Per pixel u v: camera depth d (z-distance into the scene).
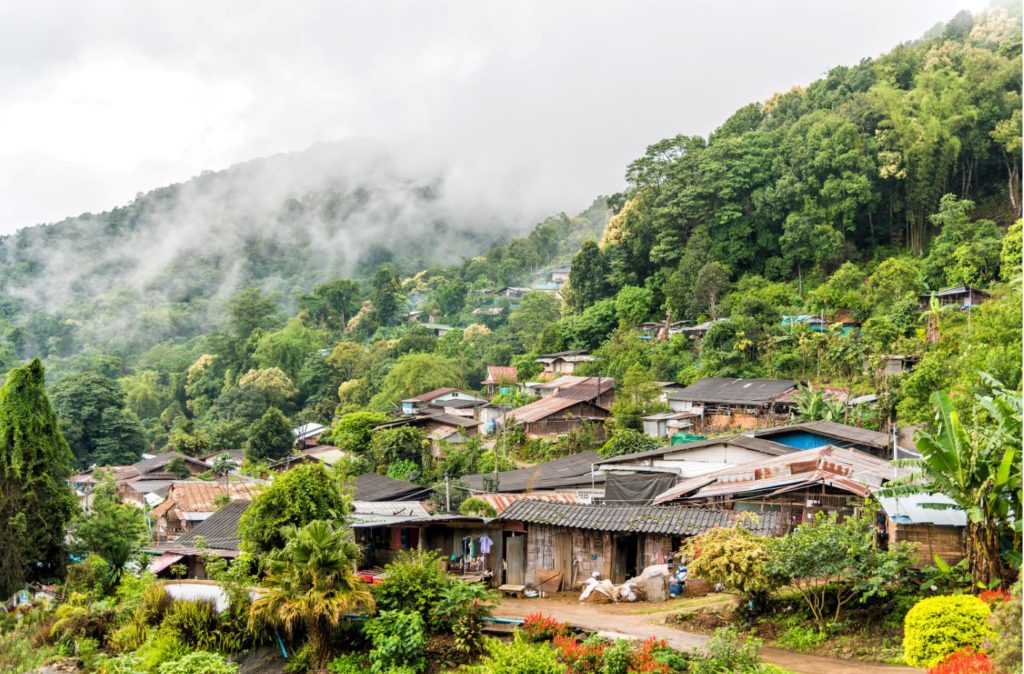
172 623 21.44
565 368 79.44
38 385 31.34
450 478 42.97
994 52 87.88
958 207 69.00
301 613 19.00
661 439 48.31
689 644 17.09
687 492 25.89
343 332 129.62
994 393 17.02
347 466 47.84
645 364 69.25
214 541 27.84
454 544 26.06
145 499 53.59
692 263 79.56
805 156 79.50
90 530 29.77
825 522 18.41
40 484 30.67
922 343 53.62
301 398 99.88
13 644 22.59
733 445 31.55
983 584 15.69
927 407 37.22
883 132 78.00
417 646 18.55
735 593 18.80
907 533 18.25
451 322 132.75
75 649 22.80
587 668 16.34
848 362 53.31
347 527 23.95
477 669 17.53
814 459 24.66
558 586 23.83
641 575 22.14
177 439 74.12
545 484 37.50
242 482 44.03
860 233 82.19
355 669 18.83
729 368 60.66
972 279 62.94
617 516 23.80
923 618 13.84
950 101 79.56
